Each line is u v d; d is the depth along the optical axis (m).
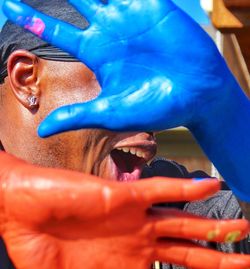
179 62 0.71
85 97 0.91
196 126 0.77
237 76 0.85
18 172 0.67
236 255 0.67
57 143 0.93
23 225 0.67
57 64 0.92
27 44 0.93
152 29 0.71
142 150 0.91
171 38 0.71
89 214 0.65
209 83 0.72
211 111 0.74
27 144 0.95
